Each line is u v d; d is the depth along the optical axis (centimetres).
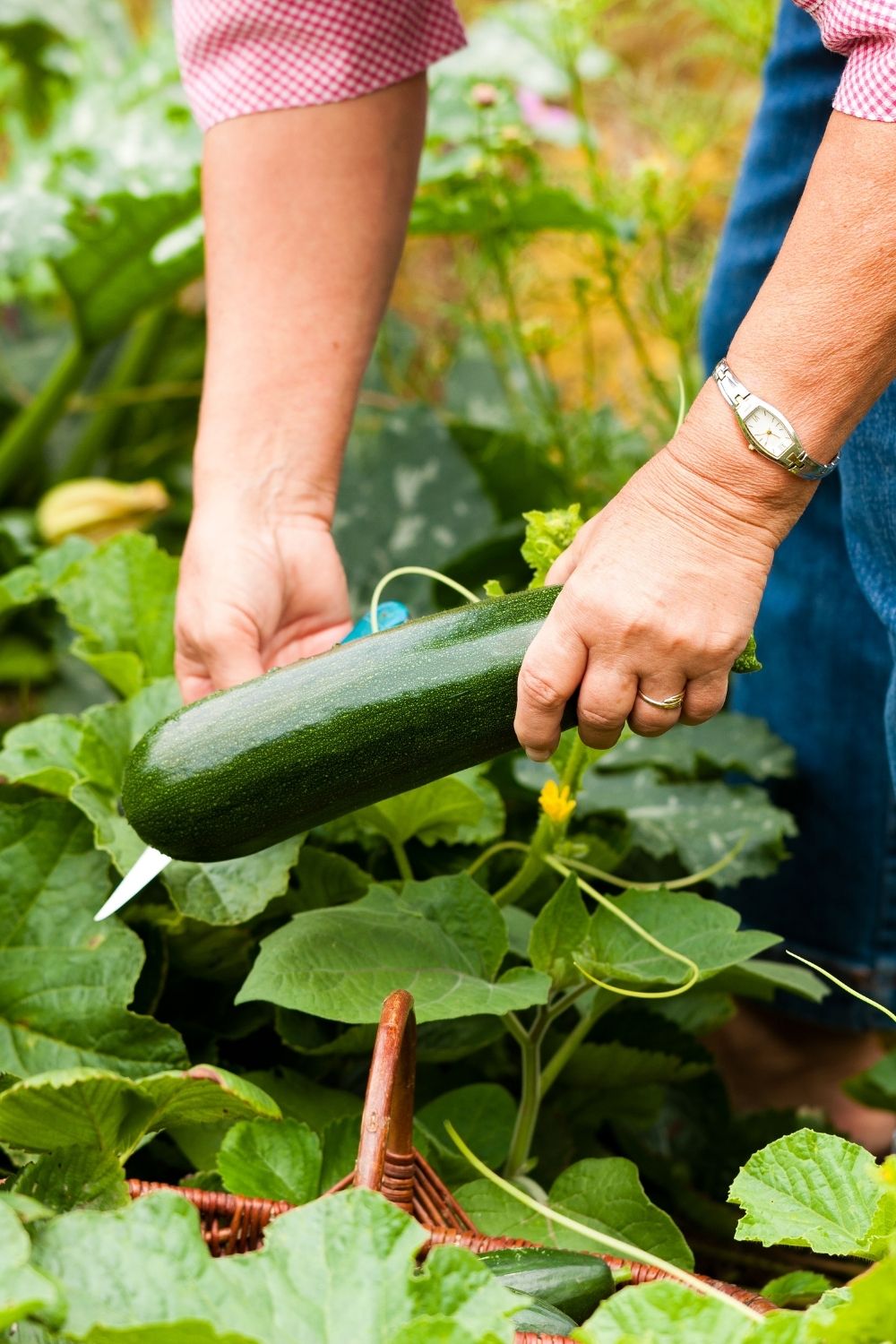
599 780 185
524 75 307
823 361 103
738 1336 88
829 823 189
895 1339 87
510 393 270
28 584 198
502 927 139
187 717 122
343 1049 153
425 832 162
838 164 102
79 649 187
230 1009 164
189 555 153
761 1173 110
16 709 266
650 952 139
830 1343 88
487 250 262
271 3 150
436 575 139
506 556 233
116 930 146
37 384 349
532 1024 153
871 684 180
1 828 149
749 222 173
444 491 254
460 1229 122
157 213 253
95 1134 119
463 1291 89
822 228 102
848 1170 109
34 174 302
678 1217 173
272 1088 149
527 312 327
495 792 168
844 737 184
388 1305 89
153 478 326
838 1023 195
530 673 112
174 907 154
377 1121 105
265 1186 122
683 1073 164
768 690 193
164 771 120
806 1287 127
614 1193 131
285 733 118
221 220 157
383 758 119
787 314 103
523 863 171
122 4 413
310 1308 89
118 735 165
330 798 121
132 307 273
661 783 185
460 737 118
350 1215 93
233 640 148
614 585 107
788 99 163
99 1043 141
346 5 150
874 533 135
